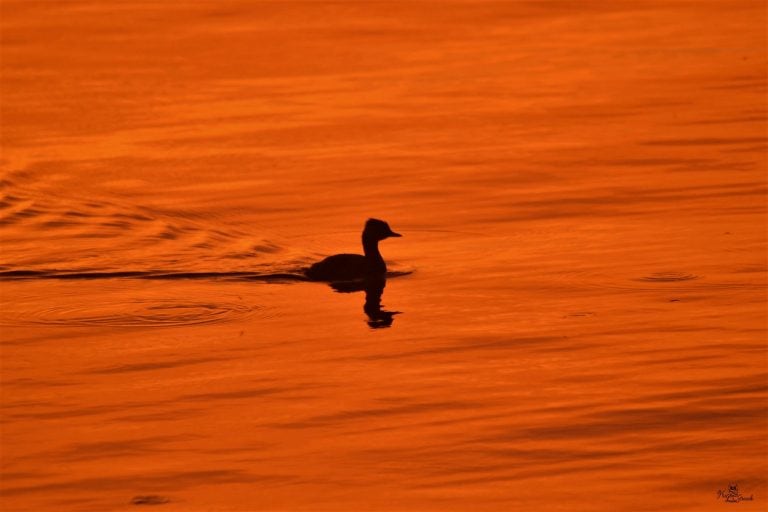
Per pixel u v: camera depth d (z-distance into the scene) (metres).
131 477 13.02
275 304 19.16
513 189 25.95
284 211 24.75
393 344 17.14
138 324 18.22
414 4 46.12
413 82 35.66
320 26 42.91
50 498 12.57
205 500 12.48
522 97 33.97
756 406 14.68
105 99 34.25
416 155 28.69
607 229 23.08
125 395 15.37
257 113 32.72
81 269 21.00
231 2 46.75
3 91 35.16
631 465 13.15
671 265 20.69
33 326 18.12
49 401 15.19
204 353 16.89
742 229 22.80
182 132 30.97
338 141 30.06
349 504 12.34
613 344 16.95
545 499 12.40
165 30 42.59
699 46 39.50
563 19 43.81
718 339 17.08
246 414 14.70
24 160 28.48
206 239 22.86
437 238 22.84
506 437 13.90
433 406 14.85
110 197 25.64
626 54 38.62
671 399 14.92
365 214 24.52
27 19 44.38
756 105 32.81
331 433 14.09
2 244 22.41
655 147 29.05
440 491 12.61
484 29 42.34
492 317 18.28
